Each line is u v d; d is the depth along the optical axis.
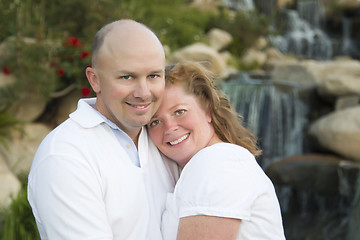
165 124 1.46
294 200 5.94
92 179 1.20
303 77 8.72
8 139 4.87
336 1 14.39
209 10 12.95
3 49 5.27
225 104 1.62
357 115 6.11
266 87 7.32
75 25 6.20
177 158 1.50
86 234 1.15
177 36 10.55
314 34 13.95
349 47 13.23
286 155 7.14
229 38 11.70
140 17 6.57
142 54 1.22
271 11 14.91
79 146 1.22
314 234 5.39
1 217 3.31
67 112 5.45
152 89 1.28
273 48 12.38
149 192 1.36
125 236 1.26
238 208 1.15
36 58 5.09
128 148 1.36
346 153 6.03
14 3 5.72
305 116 7.45
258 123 7.16
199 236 1.15
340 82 7.21
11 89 4.92
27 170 4.68
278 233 1.26
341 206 5.78
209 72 1.54
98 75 1.26
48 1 6.25
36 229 2.98
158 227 1.33
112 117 1.33
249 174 1.22
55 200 1.15
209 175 1.19
